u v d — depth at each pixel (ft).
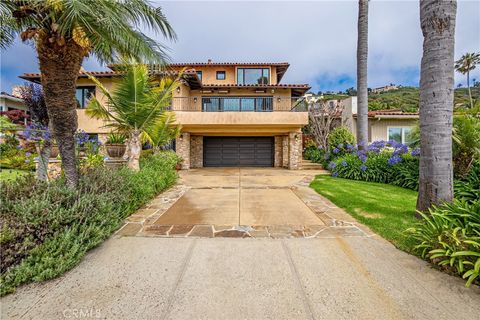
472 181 21.22
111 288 8.70
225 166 58.70
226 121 47.34
